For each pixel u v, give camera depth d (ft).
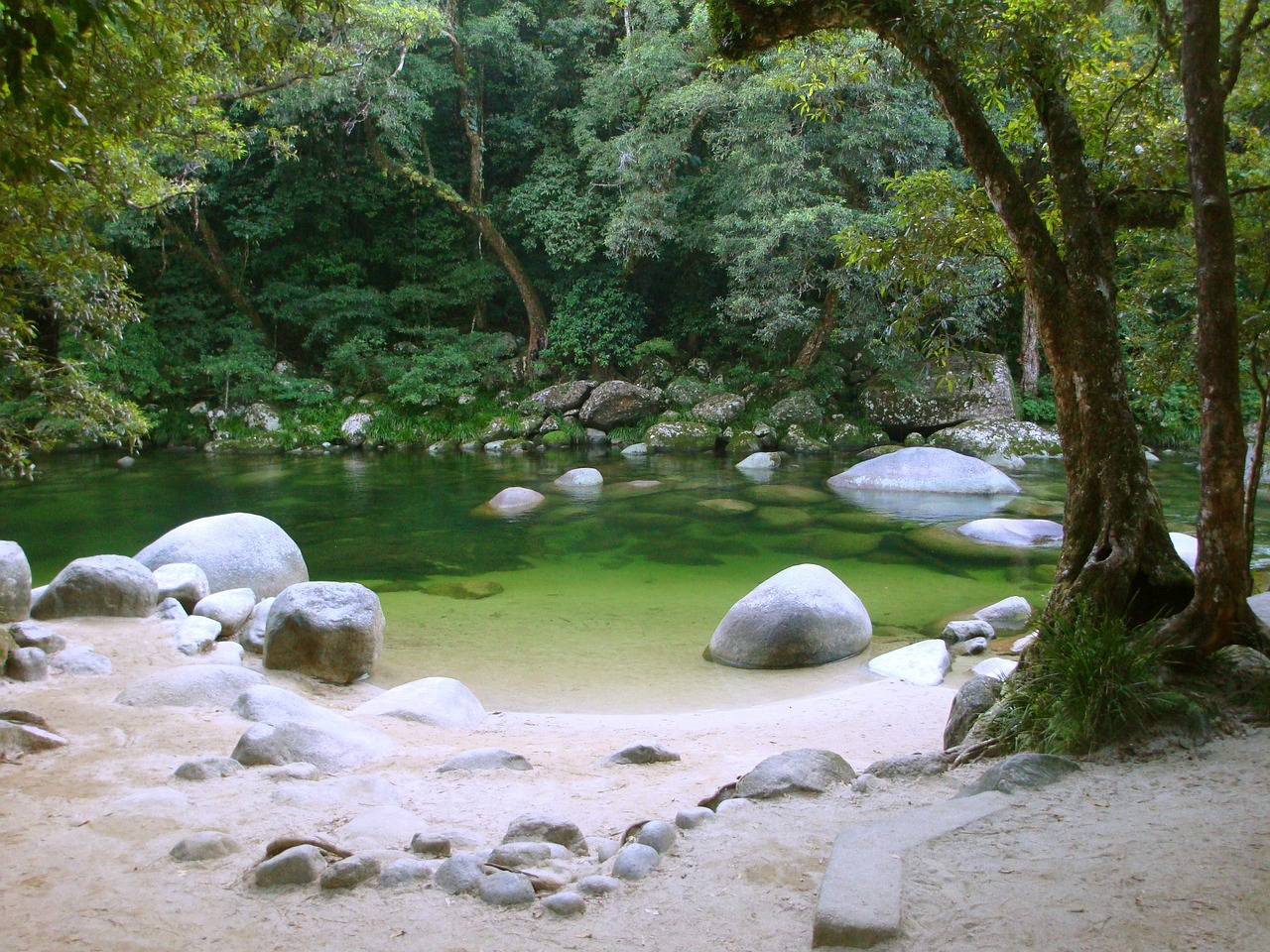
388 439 88.17
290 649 25.27
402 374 90.99
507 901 10.05
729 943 9.04
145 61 20.61
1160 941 8.54
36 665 22.34
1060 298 17.25
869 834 10.96
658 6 83.71
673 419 87.56
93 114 19.88
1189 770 13.12
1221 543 15.16
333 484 65.41
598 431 90.17
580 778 16.15
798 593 28.55
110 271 24.59
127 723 19.01
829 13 17.57
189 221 97.14
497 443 85.87
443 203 101.04
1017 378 93.30
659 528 49.08
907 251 20.90
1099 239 17.29
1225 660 15.43
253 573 33.22
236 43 23.38
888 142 72.18
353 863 10.76
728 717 22.03
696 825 12.16
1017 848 10.62
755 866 10.64
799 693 24.94
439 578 38.63
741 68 75.41
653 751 17.43
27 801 14.20
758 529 48.62
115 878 11.08
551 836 12.10
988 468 61.16
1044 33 16.93
